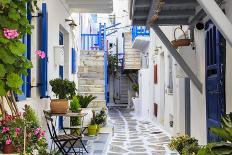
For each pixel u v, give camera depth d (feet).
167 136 31.96
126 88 81.92
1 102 10.77
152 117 45.83
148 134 33.42
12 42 9.86
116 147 26.00
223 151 10.77
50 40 21.88
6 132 9.86
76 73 35.91
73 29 32.89
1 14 9.91
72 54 32.22
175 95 29.32
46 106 21.21
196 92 21.02
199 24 19.01
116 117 51.90
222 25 10.25
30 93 17.51
